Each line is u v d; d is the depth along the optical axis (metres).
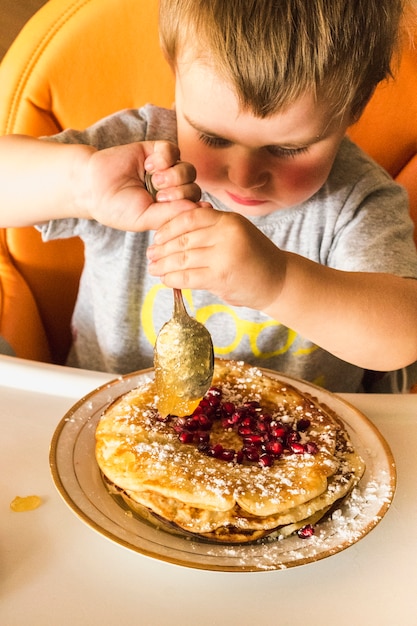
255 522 0.45
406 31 0.74
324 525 0.46
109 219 0.63
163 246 0.54
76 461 0.50
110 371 0.88
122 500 0.48
